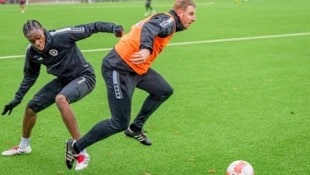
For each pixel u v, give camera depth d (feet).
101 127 18.11
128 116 18.26
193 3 18.19
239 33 62.90
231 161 21.18
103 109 29.58
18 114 28.68
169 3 132.36
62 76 19.98
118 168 20.63
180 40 57.00
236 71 39.83
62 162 21.33
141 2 140.77
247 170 17.19
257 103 30.40
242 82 35.99
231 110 28.89
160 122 26.73
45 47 19.08
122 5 124.77
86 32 19.27
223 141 23.71
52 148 23.03
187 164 20.93
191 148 22.84
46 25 76.79
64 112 18.89
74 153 18.58
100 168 20.63
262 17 84.38
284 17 83.30
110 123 18.12
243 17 85.25
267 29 66.69
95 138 18.21
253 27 69.41
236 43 54.65
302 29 65.87
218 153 22.15
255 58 45.42
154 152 22.40
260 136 24.36
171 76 38.32
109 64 18.11
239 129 25.48
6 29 71.10
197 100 31.09
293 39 57.00
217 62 43.68
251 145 23.12
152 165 20.90
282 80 36.55
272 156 21.67
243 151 22.33
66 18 87.81
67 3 144.25
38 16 92.79
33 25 18.78
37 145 23.41
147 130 25.41
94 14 95.71
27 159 21.67
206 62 43.78
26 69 20.38
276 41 55.67
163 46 18.21
